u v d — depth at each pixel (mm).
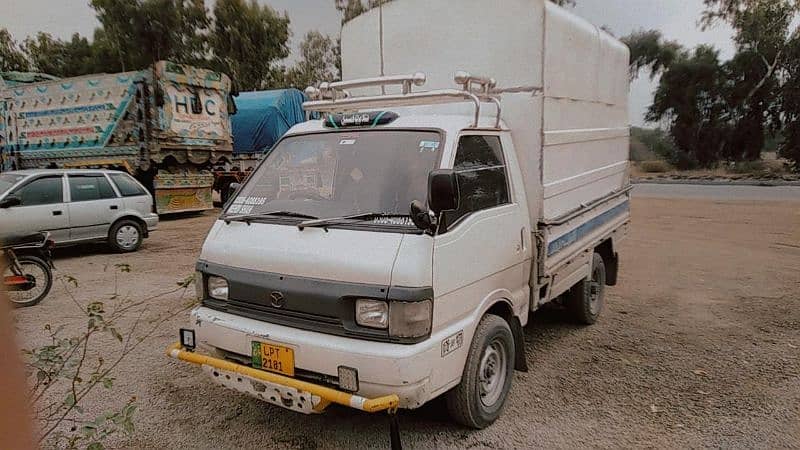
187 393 4410
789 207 17312
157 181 14836
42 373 3223
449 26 4789
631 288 7930
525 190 4434
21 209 9008
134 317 6391
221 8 36000
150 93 14312
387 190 3525
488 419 3814
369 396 3033
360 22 5480
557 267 4758
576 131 5191
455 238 3377
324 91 4555
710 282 8227
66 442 3646
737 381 4621
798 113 33594
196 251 10680
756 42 34469
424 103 4148
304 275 3271
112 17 34062
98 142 15023
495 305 4094
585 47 5316
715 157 37625
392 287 3035
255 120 18453
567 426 3881
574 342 5617
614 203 6785
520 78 4406
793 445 3619
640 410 4117
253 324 3402
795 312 6625
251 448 3623
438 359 3180
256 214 3807
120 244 10406
